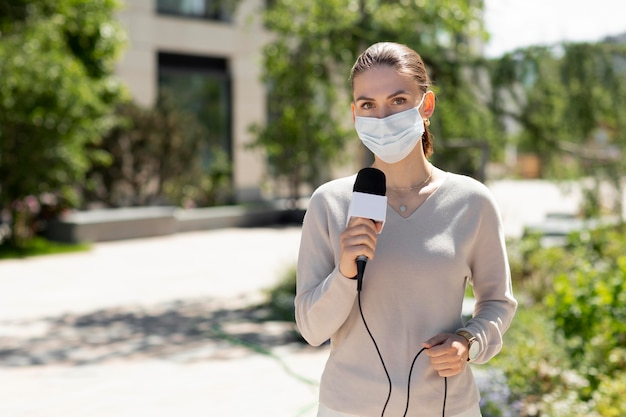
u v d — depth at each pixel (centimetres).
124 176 1705
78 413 482
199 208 1888
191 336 714
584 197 702
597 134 684
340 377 191
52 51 1368
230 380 554
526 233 1021
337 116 867
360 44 770
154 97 1922
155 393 524
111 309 859
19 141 1361
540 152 707
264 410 480
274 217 1916
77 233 1490
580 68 658
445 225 188
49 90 1322
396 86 183
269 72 875
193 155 1839
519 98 699
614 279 485
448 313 187
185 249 1430
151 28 1903
